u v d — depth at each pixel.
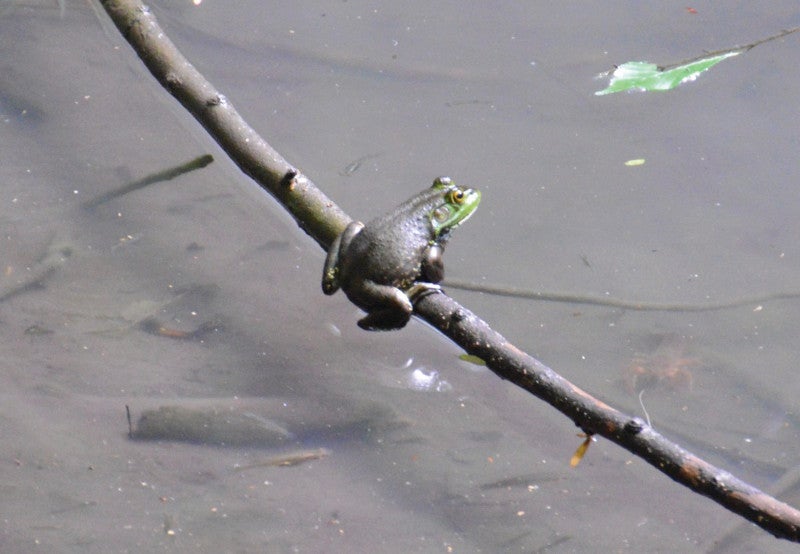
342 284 7.90
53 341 9.81
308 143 13.23
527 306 10.95
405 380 9.95
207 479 8.48
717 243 12.02
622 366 10.19
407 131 13.80
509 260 11.62
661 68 9.62
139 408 9.09
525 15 17.16
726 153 13.71
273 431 9.08
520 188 12.85
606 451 9.44
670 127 14.30
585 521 8.44
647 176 13.23
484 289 11.12
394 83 14.96
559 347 10.35
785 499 8.55
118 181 12.19
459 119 14.20
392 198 12.12
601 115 14.52
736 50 9.77
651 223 12.37
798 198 12.83
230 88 14.38
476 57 15.73
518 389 10.12
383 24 16.67
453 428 9.42
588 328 10.66
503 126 14.08
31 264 10.73
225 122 9.48
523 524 8.32
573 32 16.44
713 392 9.95
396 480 8.71
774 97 14.93
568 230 12.19
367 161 12.92
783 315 10.97
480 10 17.34
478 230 12.12
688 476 5.86
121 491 8.21
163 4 16.58
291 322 10.50
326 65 15.26
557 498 8.67
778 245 12.03
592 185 13.01
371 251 7.72
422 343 10.56
